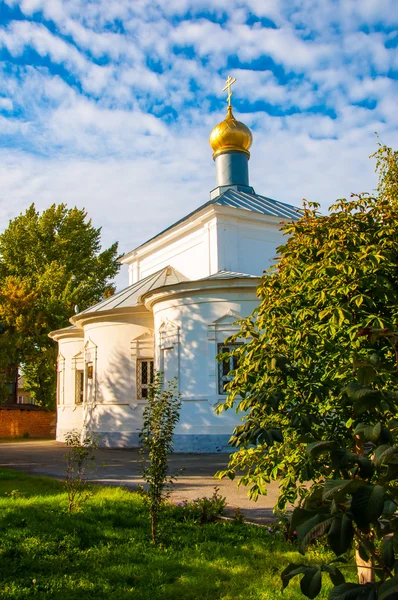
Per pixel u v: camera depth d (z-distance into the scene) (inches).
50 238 1550.2
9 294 1282.0
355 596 83.7
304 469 186.9
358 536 102.3
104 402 802.8
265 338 198.2
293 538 240.7
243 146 1073.5
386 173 342.3
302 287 207.9
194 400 655.8
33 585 199.3
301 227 233.0
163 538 250.4
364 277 191.0
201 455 613.6
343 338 189.0
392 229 207.0
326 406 179.8
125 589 195.2
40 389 1301.7
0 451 762.2
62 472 499.5
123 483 428.1
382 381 144.0
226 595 188.5
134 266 1088.8
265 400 168.7
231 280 661.3
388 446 84.2
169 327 699.4
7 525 274.8
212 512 294.7
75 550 238.4
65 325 1291.8
